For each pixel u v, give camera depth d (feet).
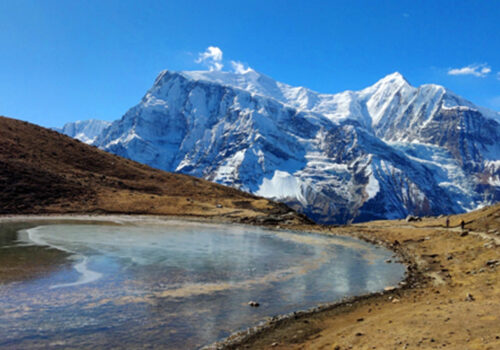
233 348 53.52
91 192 310.04
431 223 247.50
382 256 146.92
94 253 122.93
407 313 63.00
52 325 59.67
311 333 59.31
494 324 50.01
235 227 248.93
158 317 65.51
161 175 415.03
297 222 290.56
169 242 159.53
